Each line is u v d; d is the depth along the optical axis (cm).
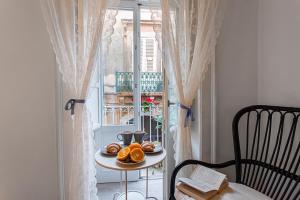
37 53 150
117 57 248
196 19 167
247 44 182
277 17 163
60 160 157
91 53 146
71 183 152
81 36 146
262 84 180
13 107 149
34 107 152
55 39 145
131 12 238
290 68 154
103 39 150
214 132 178
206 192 132
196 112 183
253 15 182
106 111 256
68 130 157
